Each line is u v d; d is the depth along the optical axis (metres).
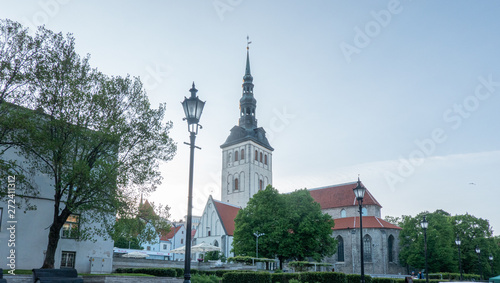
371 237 78.56
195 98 13.26
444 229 70.44
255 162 97.69
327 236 59.22
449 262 68.25
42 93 19.52
